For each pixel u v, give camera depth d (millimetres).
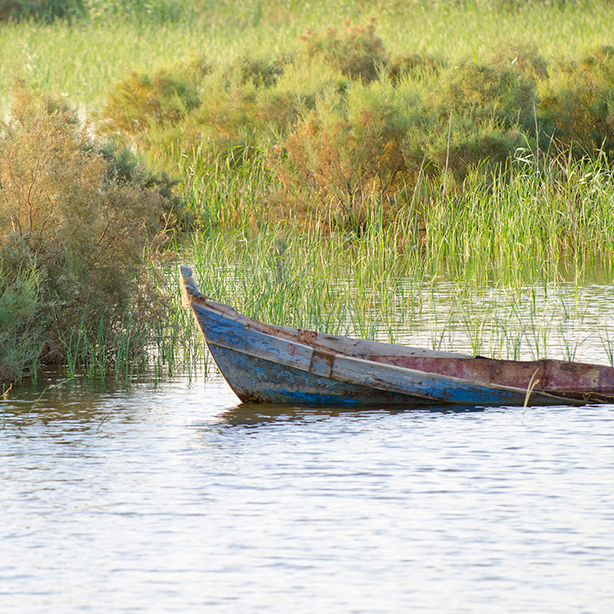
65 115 55125
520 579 24250
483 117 95000
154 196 52562
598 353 50750
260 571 24766
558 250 80625
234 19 197875
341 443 35812
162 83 117125
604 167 93250
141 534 27141
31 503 29578
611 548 26047
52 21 196750
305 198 93312
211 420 39375
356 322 57875
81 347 50688
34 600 23250
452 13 189750
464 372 43750
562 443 35594
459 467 32844
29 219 50312
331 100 97438
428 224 82562
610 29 161000
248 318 43188
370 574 24562
